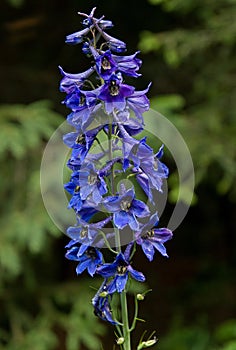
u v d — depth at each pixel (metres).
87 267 2.17
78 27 6.88
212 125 5.95
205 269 7.66
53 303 6.32
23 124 5.34
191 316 7.22
